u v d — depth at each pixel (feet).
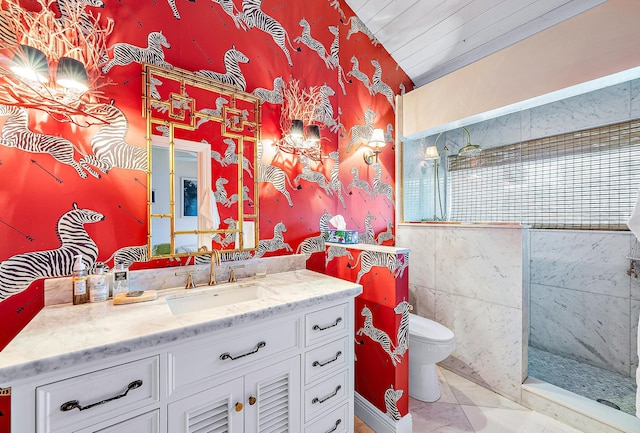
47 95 3.24
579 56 4.99
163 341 2.60
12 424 2.08
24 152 3.28
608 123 6.73
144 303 3.48
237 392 3.18
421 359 5.87
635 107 6.37
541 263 7.92
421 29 7.07
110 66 3.77
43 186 3.38
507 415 5.48
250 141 5.19
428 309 7.59
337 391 4.21
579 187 7.18
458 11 6.39
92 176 3.68
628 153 6.48
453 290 7.02
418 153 8.64
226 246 4.88
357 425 5.43
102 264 3.72
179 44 4.37
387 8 6.76
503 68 6.06
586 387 6.16
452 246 7.03
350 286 4.45
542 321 7.95
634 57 4.42
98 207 3.73
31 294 3.30
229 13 4.93
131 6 3.94
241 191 5.06
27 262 3.29
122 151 3.89
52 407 2.19
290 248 5.78
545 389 5.67
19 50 2.92
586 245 7.13
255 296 4.55
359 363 5.62
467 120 6.94
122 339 2.43
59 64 3.05
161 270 4.17
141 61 4.02
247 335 3.26
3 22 3.09
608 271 6.81
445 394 6.17
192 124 4.52
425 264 7.63
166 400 2.71
